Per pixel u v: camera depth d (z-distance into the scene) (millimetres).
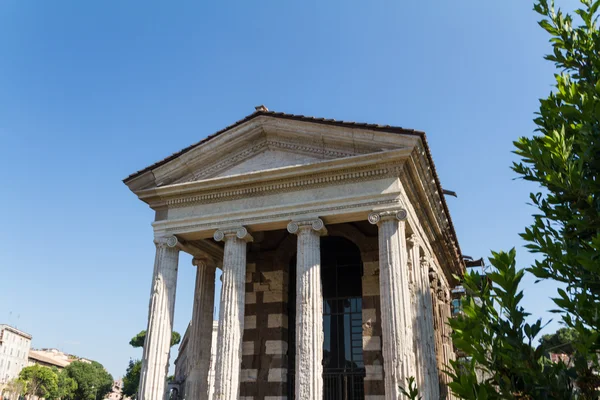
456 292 32188
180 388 22109
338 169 17984
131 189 21031
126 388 97625
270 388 21359
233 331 17578
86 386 106000
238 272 18484
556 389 4426
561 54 7254
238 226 18922
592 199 5332
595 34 6902
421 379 16938
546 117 6652
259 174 18859
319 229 17812
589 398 4434
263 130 19797
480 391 4469
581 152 5852
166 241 19766
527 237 5691
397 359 15273
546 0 7426
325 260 23516
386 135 17672
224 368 17062
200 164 20500
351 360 21422
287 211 18438
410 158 17422
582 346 4477
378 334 20391
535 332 4734
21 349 109125
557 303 4887
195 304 22422
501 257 5012
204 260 23047
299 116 19000
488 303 4977
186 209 20219
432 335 19562
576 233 5441
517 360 4629
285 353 22188
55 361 122875
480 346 4766
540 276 5398
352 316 22219
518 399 4574
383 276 16469
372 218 17188
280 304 22672
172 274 19656
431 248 23453
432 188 20328
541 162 5824
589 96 6000
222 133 20078
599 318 4559
